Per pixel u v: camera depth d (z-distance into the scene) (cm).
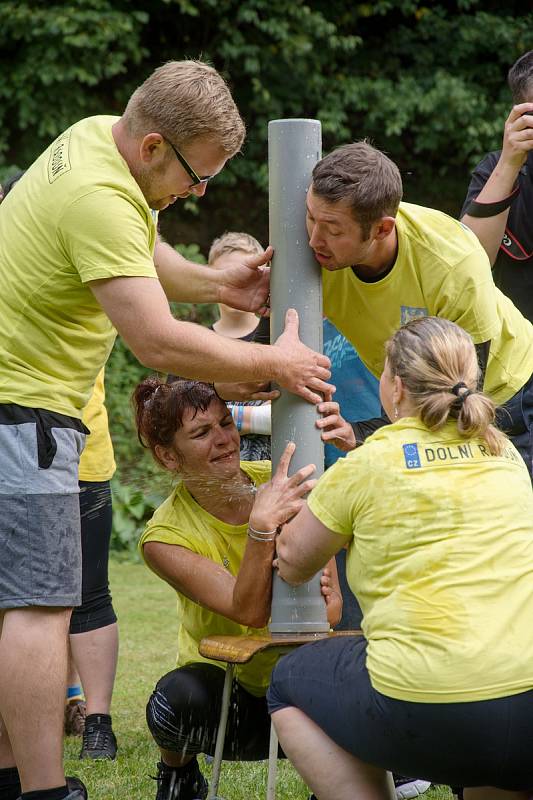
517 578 468
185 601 628
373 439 498
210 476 608
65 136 588
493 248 738
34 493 564
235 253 950
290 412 559
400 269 595
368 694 470
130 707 917
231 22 2619
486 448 496
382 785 496
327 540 498
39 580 563
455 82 2619
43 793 559
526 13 2850
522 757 458
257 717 622
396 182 551
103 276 546
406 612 464
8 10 2355
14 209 586
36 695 559
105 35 2388
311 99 2659
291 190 562
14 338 575
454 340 501
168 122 550
